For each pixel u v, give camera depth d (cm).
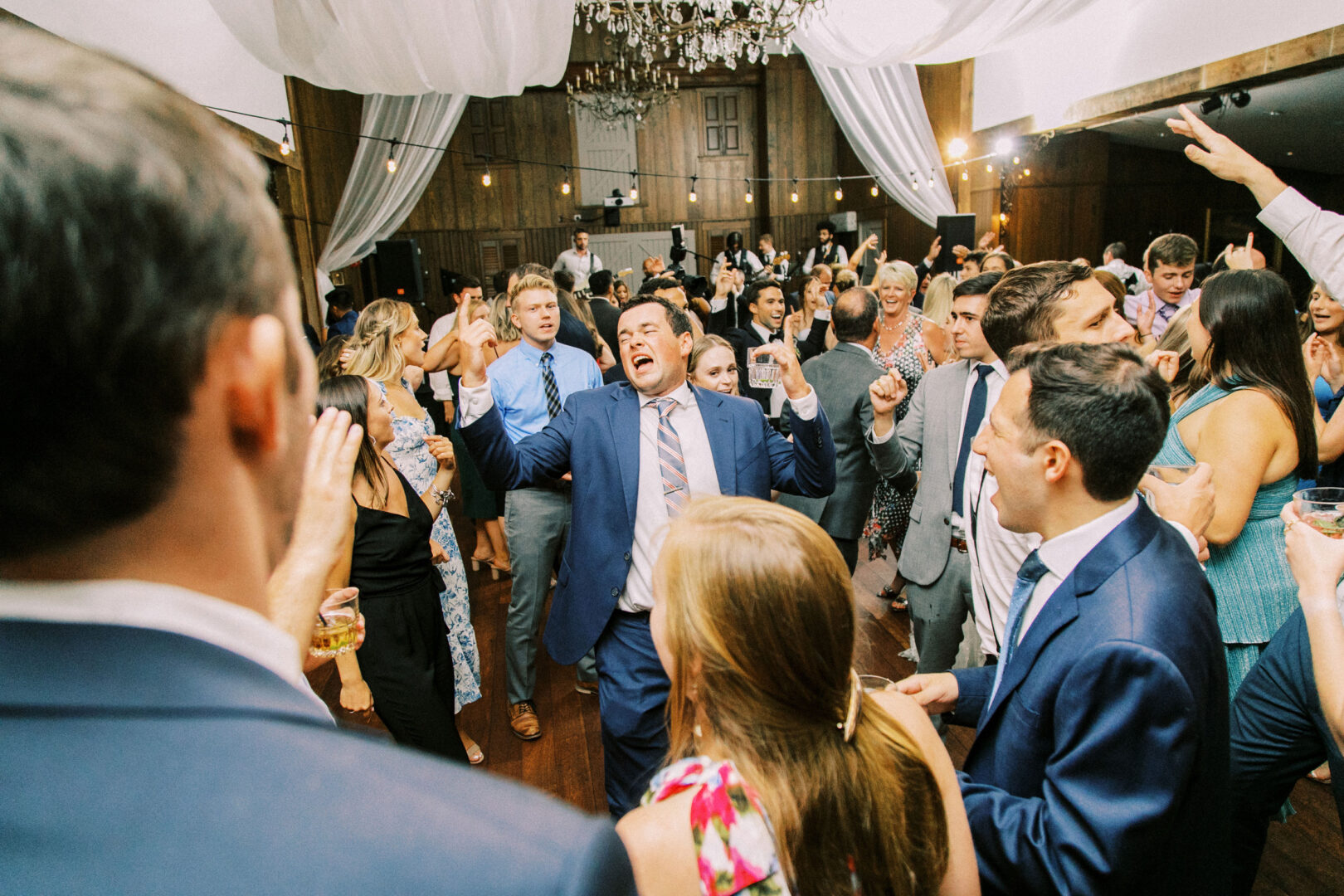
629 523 185
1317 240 135
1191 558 98
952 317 199
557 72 459
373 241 823
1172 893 90
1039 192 880
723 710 73
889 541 279
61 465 24
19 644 24
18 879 22
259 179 29
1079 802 87
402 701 189
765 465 195
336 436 80
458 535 488
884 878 71
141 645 25
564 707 279
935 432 208
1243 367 155
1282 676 140
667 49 541
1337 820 204
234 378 27
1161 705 84
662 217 1152
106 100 23
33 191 22
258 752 25
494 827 25
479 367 178
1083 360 100
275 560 33
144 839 23
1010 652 110
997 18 484
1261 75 510
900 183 832
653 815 67
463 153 1095
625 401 192
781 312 423
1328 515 122
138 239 23
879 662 296
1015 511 107
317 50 400
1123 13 623
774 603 70
